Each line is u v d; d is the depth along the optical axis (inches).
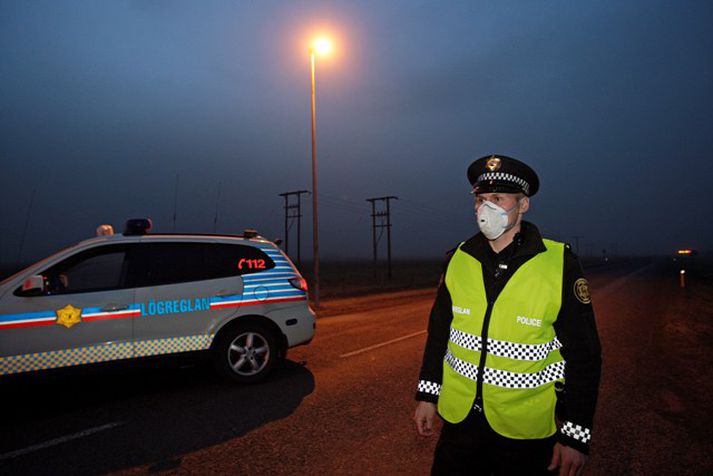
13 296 171.0
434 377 74.7
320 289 1047.0
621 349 307.0
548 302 64.1
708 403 193.9
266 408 183.0
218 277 210.4
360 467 134.4
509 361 64.7
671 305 592.1
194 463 135.5
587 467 136.3
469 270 71.1
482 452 67.9
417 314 513.3
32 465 133.6
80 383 217.2
